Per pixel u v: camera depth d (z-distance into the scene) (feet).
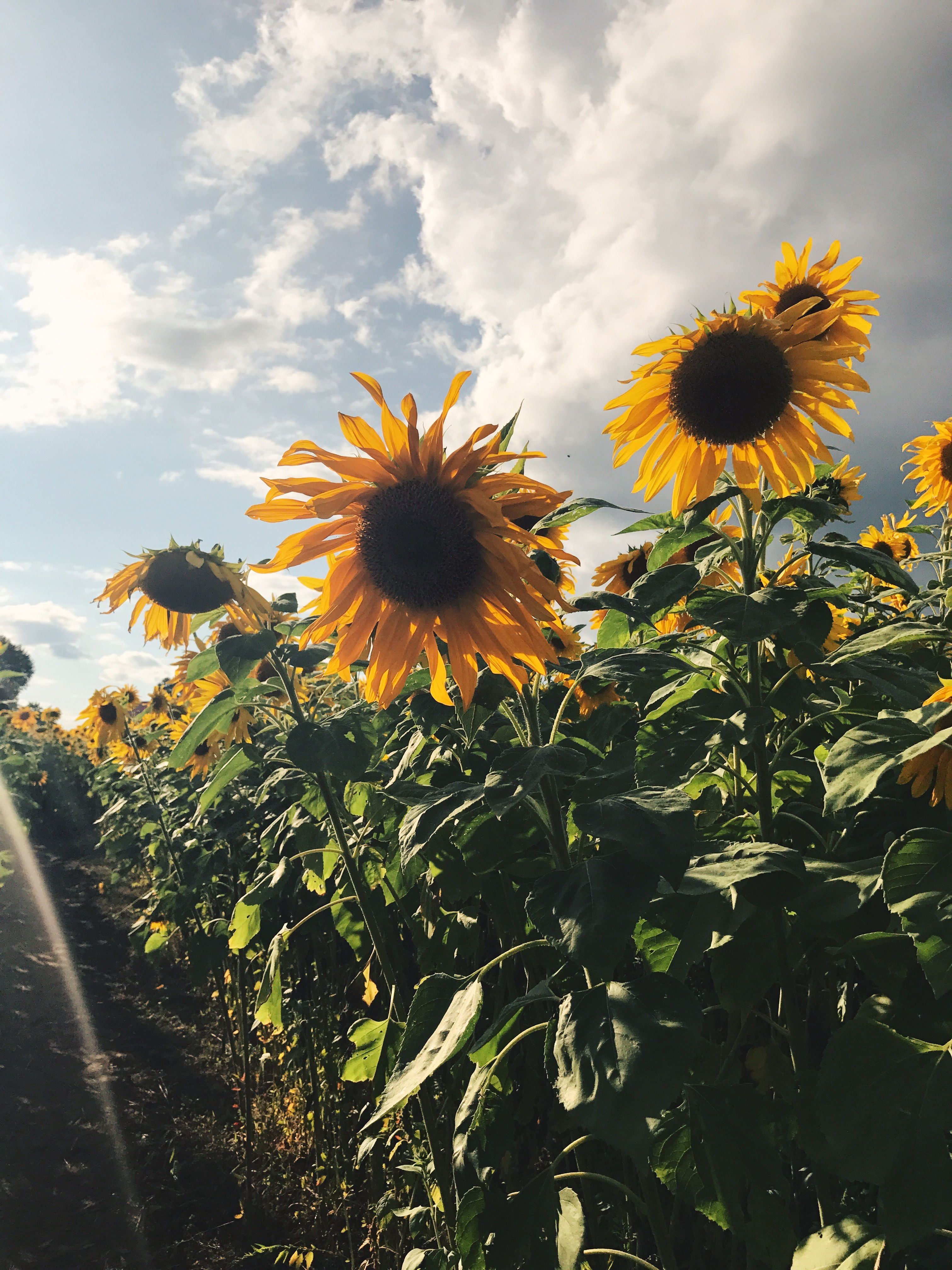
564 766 5.73
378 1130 12.16
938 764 5.92
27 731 66.54
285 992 17.56
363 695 10.17
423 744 9.27
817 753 7.44
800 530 8.16
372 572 7.39
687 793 8.01
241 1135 18.04
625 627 8.52
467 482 7.10
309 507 7.39
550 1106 8.59
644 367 8.61
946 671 8.30
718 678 7.55
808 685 7.25
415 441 7.02
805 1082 5.94
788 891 5.96
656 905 6.08
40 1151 17.93
